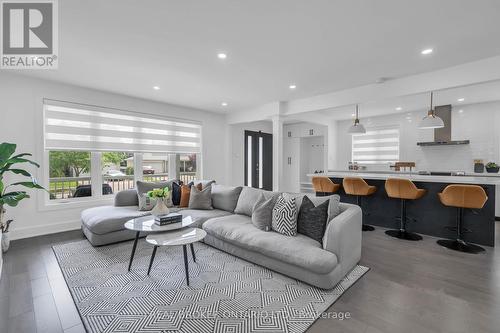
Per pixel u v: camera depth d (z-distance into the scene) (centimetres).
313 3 210
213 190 430
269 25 244
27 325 182
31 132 388
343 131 769
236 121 648
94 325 182
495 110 530
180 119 582
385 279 248
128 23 239
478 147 550
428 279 248
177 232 277
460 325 180
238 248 297
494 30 249
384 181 442
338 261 234
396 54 305
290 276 248
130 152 506
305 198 296
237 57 317
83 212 389
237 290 229
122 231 353
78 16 227
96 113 458
